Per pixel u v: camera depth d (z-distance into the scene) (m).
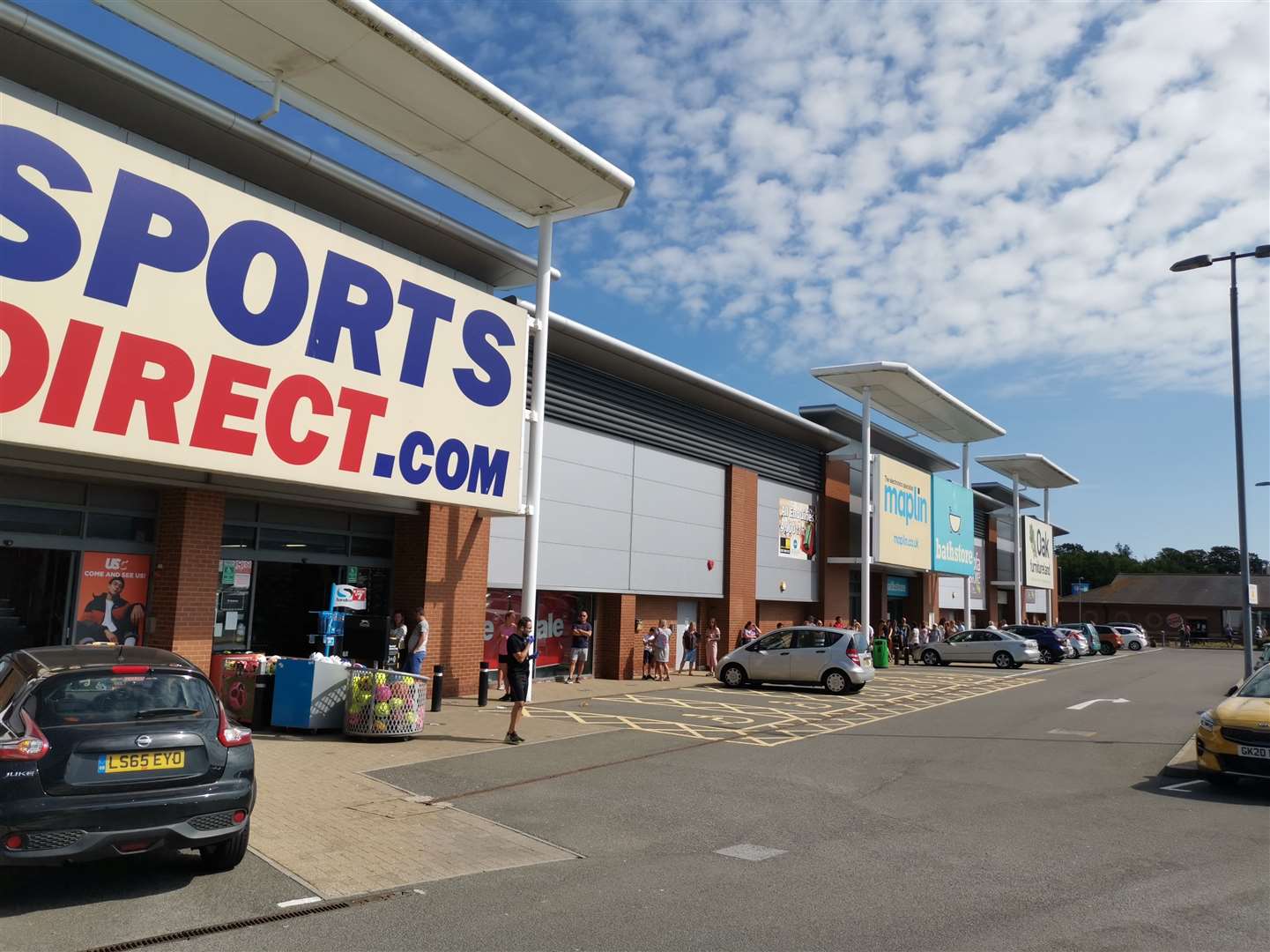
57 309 9.94
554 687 20.36
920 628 40.50
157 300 10.83
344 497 15.26
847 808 8.94
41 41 11.39
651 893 6.19
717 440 27.23
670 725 14.80
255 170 14.30
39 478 12.18
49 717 5.70
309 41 13.09
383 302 13.69
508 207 17.70
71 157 10.12
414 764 10.73
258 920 5.56
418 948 5.13
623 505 23.16
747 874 6.66
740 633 27.59
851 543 35.62
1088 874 6.64
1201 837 7.81
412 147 15.74
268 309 12.05
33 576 12.13
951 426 39.72
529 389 19.91
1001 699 20.23
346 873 6.57
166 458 10.87
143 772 5.75
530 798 9.25
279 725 12.58
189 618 13.16
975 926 5.52
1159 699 20.39
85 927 5.33
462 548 17.77
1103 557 116.19
